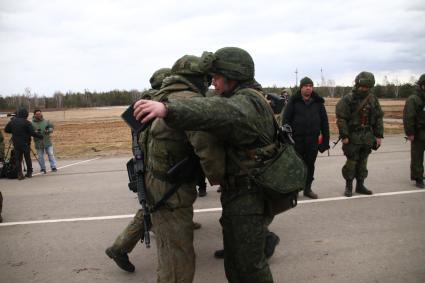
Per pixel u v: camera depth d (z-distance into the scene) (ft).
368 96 20.03
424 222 16.74
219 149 8.34
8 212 20.62
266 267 8.68
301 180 8.55
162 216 9.10
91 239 16.10
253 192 8.41
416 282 11.55
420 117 21.81
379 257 13.33
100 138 64.49
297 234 15.70
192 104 7.14
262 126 8.21
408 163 30.83
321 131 21.15
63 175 31.81
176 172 8.80
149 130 9.06
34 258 14.30
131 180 10.19
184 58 9.57
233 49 8.75
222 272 12.57
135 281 12.33
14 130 30.91
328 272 12.37
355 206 19.24
